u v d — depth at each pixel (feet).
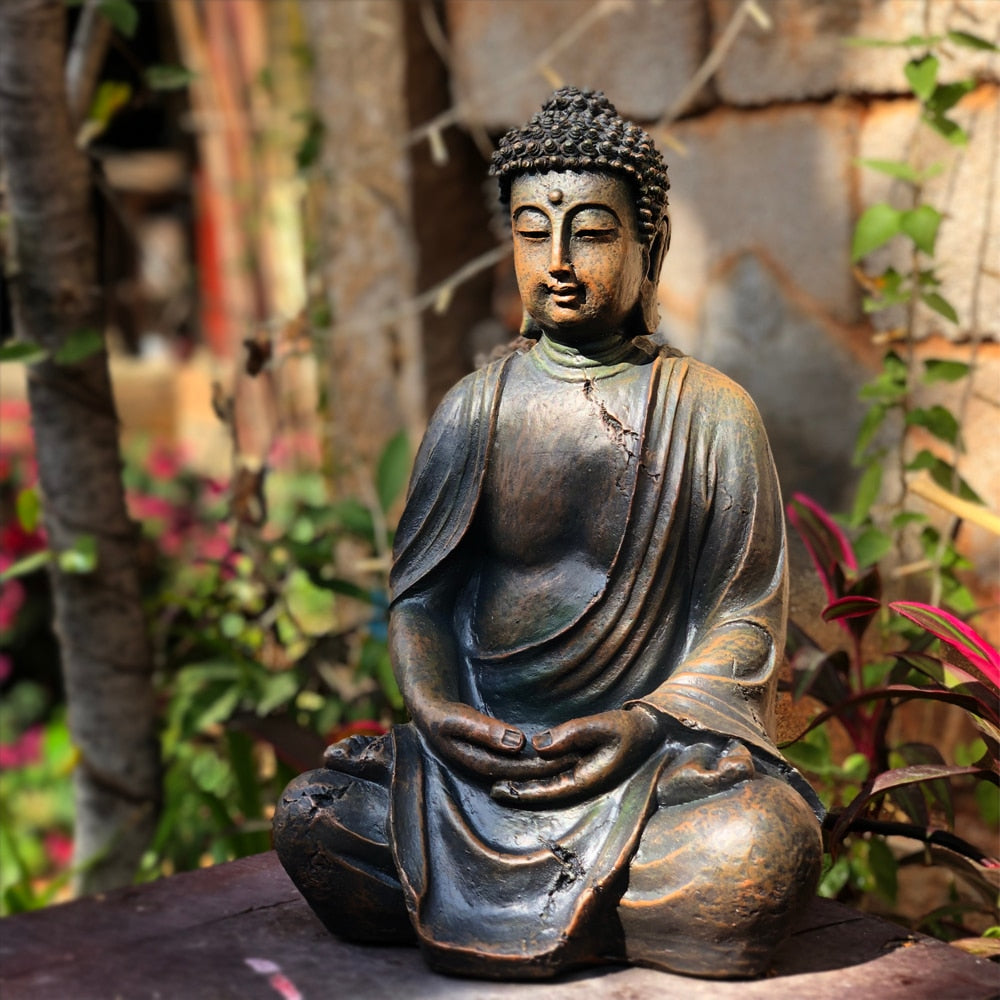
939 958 6.17
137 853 10.52
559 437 6.48
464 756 6.17
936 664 7.40
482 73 11.65
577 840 6.02
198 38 17.35
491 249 12.73
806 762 8.21
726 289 10.32
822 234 9.66
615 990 5.87
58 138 9.57
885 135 9.29
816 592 8.59
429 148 12.14
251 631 11.23
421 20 11.82
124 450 19.85
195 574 15.39
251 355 10.67
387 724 10.33
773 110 9.82
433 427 6.81
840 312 9.66
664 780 6.03
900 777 6.72
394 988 5.96
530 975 5.90
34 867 13.94
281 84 16.26
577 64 10.94
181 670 11.27
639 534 6.39
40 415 9.98
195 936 6.56
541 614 6.54
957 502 8.14
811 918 6.60
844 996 5.81
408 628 6.70
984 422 8.95
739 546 6.39
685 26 10.18
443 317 12.48
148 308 23.53
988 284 8.79
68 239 9.73
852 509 9.76
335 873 6.21
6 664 16.10
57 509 10.05
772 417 10.15
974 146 8.75
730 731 6.02
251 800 9.82
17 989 6.07
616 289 6.31
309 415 17.26
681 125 10.41
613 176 6.24
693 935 5.83
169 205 23.18
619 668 6.45
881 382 8.71
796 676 7.74
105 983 6.11
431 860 6.11
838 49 9.35
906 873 9.50
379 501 10.66
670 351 6.69
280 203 17.16
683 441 6.40
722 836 5.77
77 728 10.44
